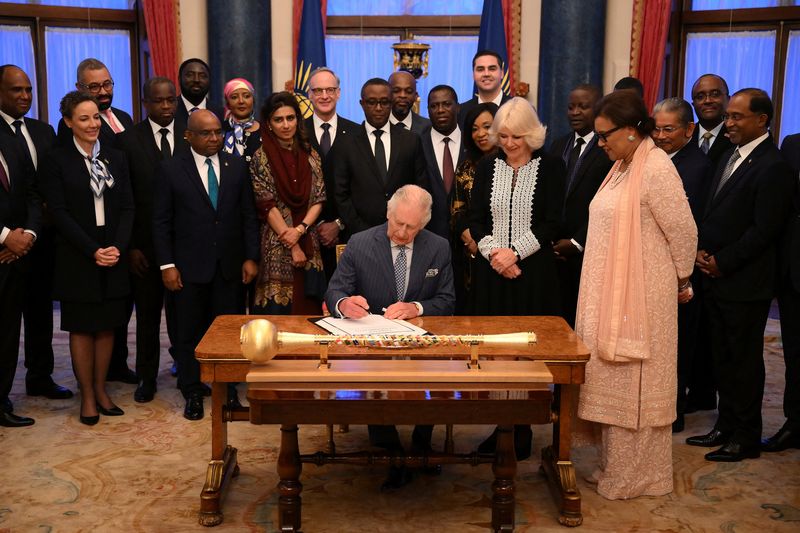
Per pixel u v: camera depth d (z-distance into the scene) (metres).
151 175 4.97
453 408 2.88
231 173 4.75
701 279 4.35
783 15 8.03
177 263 4.71
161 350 6.26
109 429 4.50
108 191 4.62
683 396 4.46
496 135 3.99
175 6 7.84
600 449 3.77
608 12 7.92
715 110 4.88
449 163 5.26
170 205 4.70
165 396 5.11
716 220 4.14
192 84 5.51
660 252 3.48
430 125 5.45
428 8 8.53
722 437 4.25
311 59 7.75
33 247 4.93
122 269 4.64
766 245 4.00
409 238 3.66
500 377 2.95
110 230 4.63
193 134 4.62
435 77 8.65
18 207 4.59
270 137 4.81
